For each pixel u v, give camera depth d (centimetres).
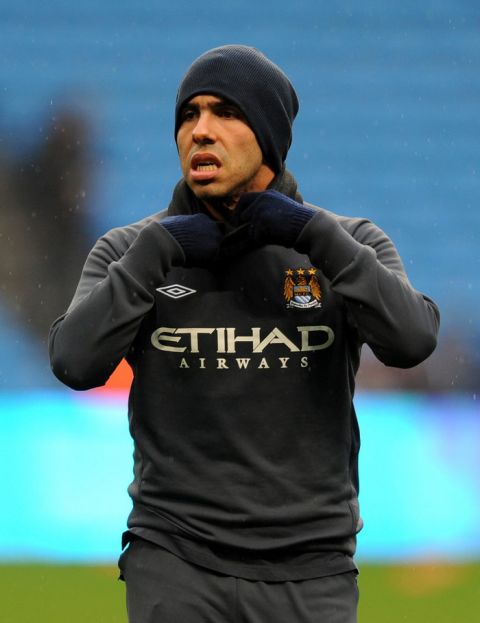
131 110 3603
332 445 698
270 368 691
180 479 688
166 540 689
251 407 688
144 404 702
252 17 3784
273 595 681
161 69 3694
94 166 3478
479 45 3753
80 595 1544
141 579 691
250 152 713
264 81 716
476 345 2961
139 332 707
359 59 3738
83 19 3747
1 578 1622
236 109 709
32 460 1783
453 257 3516
